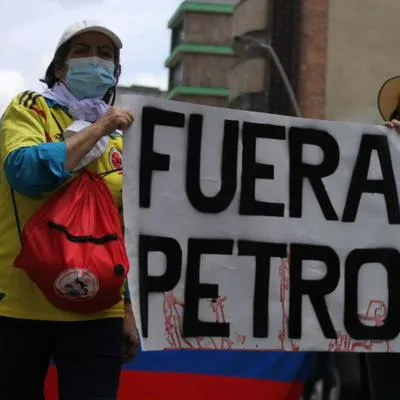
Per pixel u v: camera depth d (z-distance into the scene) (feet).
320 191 9.48
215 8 133.18
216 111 9.04
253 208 9.13
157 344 8.49
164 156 8.72
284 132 9.41
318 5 53.83
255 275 9.05
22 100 7.84
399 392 9.74
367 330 9.48
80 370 7.56
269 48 54.70
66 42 8.22
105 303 7.36
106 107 8.21
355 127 9.75
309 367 11.16
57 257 7.07
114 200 7.96
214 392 10.87
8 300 7.50
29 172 7.22
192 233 8.80
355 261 9.55
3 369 7.55
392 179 9.80
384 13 53.26
